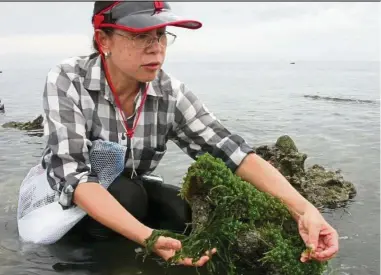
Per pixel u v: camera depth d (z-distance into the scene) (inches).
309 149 105.3
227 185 45.6
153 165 55.2
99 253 49.4
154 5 45.2
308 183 73.7
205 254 43.4
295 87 315.0
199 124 53.7
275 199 47.3
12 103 206.5
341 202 69.3
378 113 165.9
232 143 51.9
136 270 46.3
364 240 55.3
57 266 47.2
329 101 213.0
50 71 50.9
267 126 139.0
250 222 44.9
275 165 77.0
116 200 47.3
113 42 46.0
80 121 49.1
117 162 50.4
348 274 46.9
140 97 51.0
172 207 54.3
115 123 50.9
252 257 44.7
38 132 126.7
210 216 45.6
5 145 108.3
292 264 43.2
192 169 46.0
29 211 53.6
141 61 45.4
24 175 81.3
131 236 43.3
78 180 46.2
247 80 419.2
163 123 53.2
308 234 43.7
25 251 50.1
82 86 49.6
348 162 92.7
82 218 51.2
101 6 45.6
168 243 41.3
